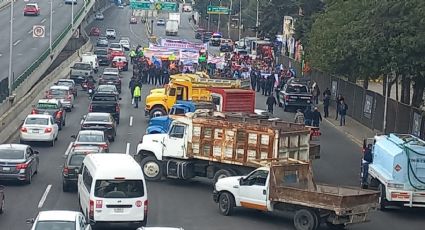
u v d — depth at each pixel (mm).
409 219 28891
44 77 64500
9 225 25062
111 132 42438
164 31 151375
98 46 111000
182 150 32656
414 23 42656
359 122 55656
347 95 59844
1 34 90438
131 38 135125
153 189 32031
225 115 34312
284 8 104250
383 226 27531
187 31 157250
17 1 127375
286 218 27859
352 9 51812
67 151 40312
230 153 31453
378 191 27266
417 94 48688
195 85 49125
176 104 44219
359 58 46344
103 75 66875
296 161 28188
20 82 54406
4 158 31438
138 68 74312
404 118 45500
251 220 27250
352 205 25125
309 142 31938
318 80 71688
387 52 44000
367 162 32656
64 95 55594
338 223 25312
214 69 79062
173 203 29547
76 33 103938
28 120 41781
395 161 28672
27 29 95250
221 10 132250
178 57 79438
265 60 92000
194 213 27984
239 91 45500
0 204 26531
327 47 54719
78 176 28656
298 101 59281
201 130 32188
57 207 27938
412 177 28609
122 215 24375
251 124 31469
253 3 144000
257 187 26734
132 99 60719
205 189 32562
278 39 105250
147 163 33562
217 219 27188
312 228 25422
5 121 44812
